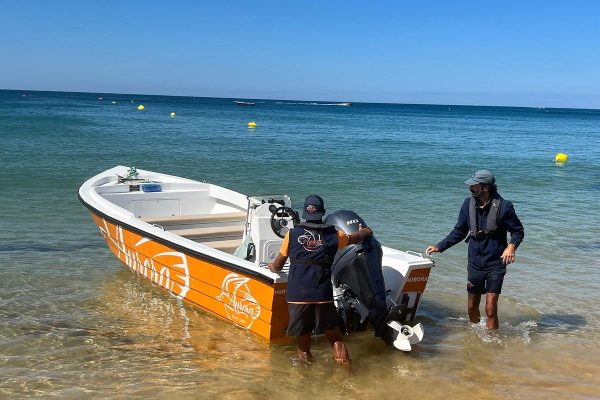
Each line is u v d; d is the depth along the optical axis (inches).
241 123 2018.9
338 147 1159.6
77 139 1061.1
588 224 467.8
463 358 215.0
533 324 250.8
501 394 187.9
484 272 226.1
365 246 213.5
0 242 358.6
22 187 538.0
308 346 204.5
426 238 401.1
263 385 189.6
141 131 1379.2
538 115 5846.5
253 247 251.0
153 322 243.4
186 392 183.2
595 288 303.4
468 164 922.7
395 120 3100.4
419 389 190.1
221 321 246.4
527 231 433.7
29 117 1785.2
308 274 194.7
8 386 183.3
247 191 581.0
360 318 215.0
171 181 380.5
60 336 224.8
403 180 695.1
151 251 273.4
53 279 294.4
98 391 182.2
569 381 198.4
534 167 927.0
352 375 199.0
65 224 408.2
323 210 201.5
